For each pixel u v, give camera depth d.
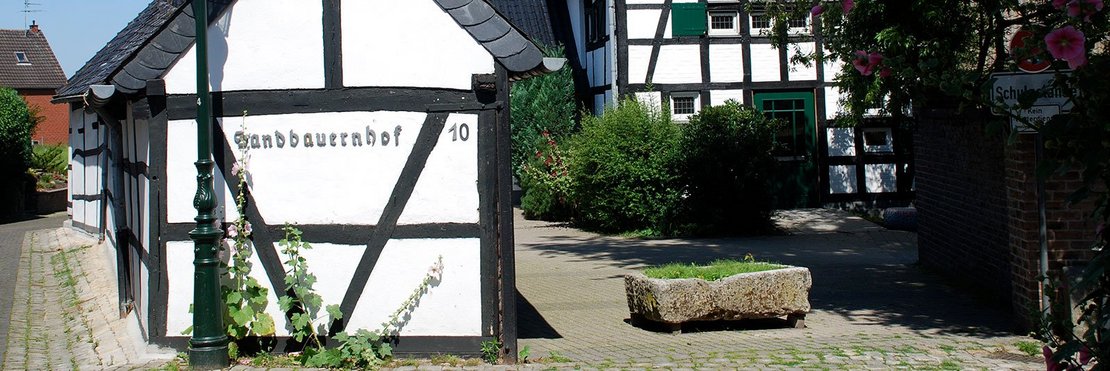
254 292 7.41
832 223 17.64
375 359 7.19
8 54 51.69
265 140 7.46
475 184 7.31
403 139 7.35
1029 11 8.95
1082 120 3.54
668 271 8.74
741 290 8.51
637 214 16.94
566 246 15.62
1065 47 3.52
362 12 7.36
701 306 8.45
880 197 19.77
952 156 11.12
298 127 7.43
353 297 7.38
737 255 14.03
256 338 7.49
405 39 7.33
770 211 17.06
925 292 10.55
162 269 7.58
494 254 7.32
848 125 14.66
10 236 21.75
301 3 7.42
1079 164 3.63
